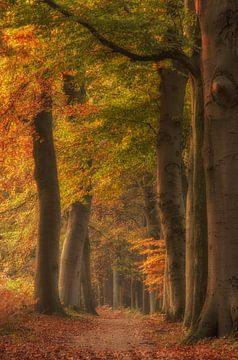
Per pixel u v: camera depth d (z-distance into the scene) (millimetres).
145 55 13438
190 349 10641
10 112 19406
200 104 13172
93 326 19750
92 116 20922
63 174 24766
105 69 16266
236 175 11492
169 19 14227
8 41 15742
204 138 12047
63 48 14125
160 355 10273
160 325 18469
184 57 13328
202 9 12070
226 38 11680
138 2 14484
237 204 11445
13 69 17672
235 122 11547
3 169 23641
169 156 19062
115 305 53125
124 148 21844
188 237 16344
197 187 12938
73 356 10602
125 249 46969
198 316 12406
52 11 12867
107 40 13242
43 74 17266
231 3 11664
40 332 15711
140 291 62812
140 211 44438
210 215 11773
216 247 11578
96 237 46281
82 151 23484
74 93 24984
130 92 21125
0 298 17484
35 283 21359
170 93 19078
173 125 19109
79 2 14422
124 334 16797
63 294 27672
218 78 11609
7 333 14688
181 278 19375
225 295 11367
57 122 25531
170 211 19156
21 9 12797
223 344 10516
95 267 51969
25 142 22562
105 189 26859
